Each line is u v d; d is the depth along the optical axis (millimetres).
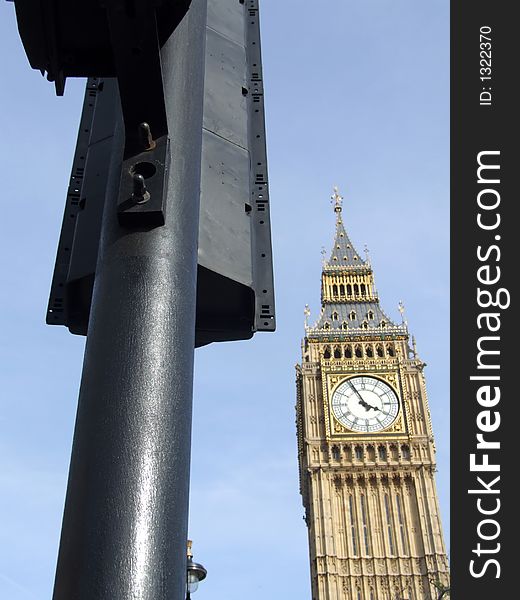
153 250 2924
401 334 97250
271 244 4109
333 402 92188
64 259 3932
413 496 86375
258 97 4609
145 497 2461
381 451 89375
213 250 3613
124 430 2566
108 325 2787
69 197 4062
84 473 2520
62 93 3273
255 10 5070
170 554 2432
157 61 2896
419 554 82688
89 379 2719
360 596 80625
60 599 2312
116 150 3260
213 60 4309
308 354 97000
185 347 2838
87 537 2387
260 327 3908
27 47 3111
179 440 2648
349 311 101625
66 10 3035
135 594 2293
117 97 3723
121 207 2965
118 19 2785
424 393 92875
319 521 84750
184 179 3158
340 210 116625
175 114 3256
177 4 3094
